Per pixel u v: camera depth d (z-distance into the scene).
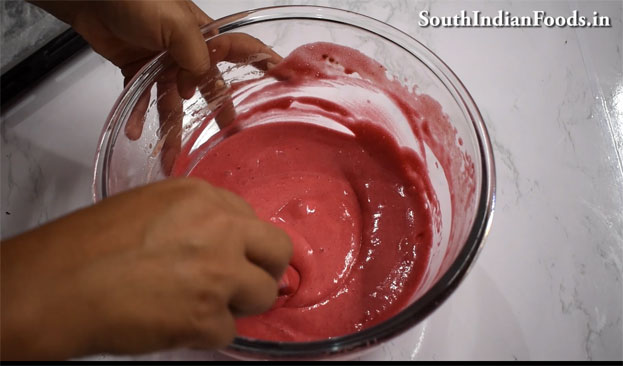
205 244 0.48
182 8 0.70
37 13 0.96
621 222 0.84
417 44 0.73
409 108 0.80
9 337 0.43
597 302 0.78
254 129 0.86
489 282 0.79
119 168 0.68
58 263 0.45
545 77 0.96
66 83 0.96
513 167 0.88
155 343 0.48
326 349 0.53
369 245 0.78
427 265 0.74
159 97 0.75
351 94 0.85
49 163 0.89
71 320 0.44
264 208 0.81
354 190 0.83
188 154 0.85
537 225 0.83
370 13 1.03
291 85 0.85
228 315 0.52
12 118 0.93
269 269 0.56
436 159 0.79
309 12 0.76
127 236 0.47
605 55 0.98
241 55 0.79
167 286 0.46
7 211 0.85
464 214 0.66
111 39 0.79
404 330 0.54
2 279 0.44
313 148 0.85
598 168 0.88
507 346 0.75
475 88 0.95
